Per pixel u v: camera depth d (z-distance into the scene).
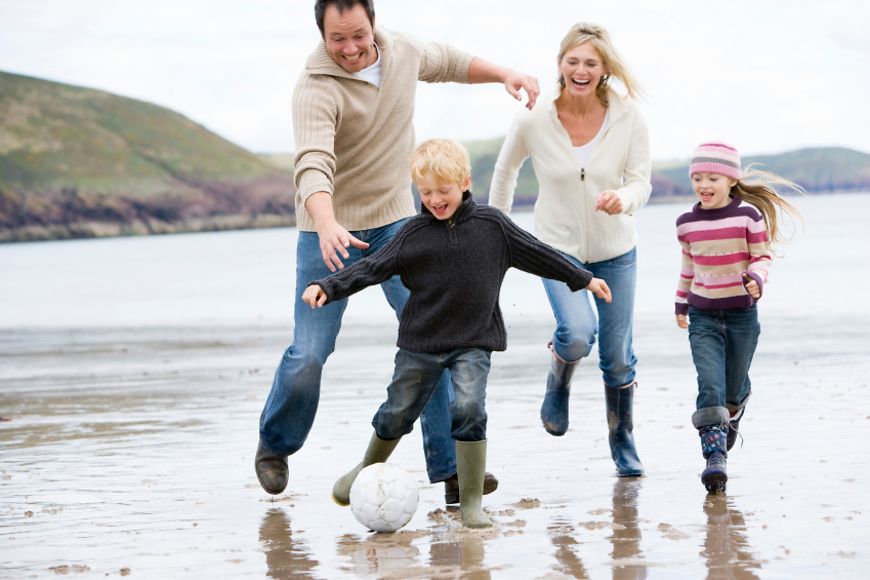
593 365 13.21
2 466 7.96
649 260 42.00
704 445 6.48
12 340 20.44
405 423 5.95
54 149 179.12
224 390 12.07
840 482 6.29
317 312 6.32
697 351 6.79
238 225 179.12
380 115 6.31
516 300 27.30
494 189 7.68
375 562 5.02
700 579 4.52
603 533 5.40
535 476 7.02
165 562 5.14
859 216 82.75
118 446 8.70
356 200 6.38
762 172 6.81
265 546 5.40
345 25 5.99
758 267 6.59
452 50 6.91
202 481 7.18
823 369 11.48
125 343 18.91
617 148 7.16
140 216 173.50
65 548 5.48
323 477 7.22
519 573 4.71
